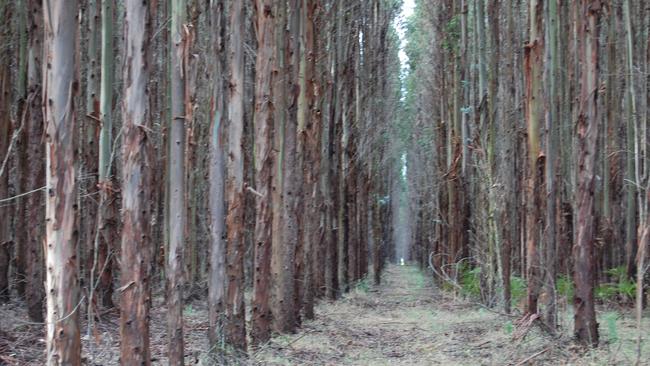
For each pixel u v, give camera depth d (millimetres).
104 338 10125
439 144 24172
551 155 10586
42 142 10789
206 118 16094
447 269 22578
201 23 15016
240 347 9062
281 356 9812
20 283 13125
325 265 19266
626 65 16188
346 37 20000
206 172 17031
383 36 25938
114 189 11336
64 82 5602
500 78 17812
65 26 5602
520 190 18000
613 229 17453
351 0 20688
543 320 10375
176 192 7512
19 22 12234
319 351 10453
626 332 11633
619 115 16844
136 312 6539
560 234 15484
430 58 26422
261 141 10492
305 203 14094
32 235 10664
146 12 6555
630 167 15680
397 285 28625
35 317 10586
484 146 16766
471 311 15867
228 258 9125
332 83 19219
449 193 21297
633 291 15039
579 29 9672
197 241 18312
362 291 22969
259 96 10469
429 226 30766
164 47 14297
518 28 16938
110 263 11992
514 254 19109
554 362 9133
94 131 11820
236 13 9320
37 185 10727
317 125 16047
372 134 25672
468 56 20203
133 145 6520
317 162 16219
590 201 9680
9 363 8141
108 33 11188
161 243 17438
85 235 12352
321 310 16516
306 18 13602
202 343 10539
